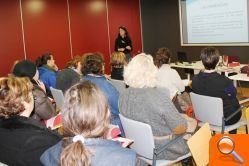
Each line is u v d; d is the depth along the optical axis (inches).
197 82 125.7
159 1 346.0
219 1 288.5
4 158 65.7
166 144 88.4
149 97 87.0
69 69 161.3
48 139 64.8
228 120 120.8
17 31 290.8
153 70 89.4
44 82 177.0
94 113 44.9
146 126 84.4
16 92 66.4
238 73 190.9
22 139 63.7
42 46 305.4
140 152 91.8
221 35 292.5
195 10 310.5
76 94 45.9
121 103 93.2
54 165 46.5
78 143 41.8
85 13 329.1
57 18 312.3
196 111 123.9
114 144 46.6
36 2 298.8
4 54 286.0
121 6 354.3
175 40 336.2
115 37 353.1
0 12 280.8
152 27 359.6
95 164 43.1
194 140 74.6
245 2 268.7
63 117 45.9
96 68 114.3
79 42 328.2
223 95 119.7
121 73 174.9
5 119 65.8
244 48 276.2
